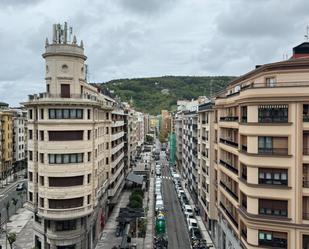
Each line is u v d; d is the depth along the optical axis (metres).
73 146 47.84
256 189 34.53
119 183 85.38
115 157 76.69
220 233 53.12
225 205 49.00
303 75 34.34
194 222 64.00
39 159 47.81
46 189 47.06
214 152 58.81
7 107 149.50
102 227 65.19
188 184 98.19
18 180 114.19
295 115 33.06
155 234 63.09
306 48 41.25
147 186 107.50
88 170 49.84
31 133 50.28
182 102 166.62
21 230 64.25
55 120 47.03
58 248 48.81
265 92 33.97
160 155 194.38
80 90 51.31
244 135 36.66
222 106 50.00
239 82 46.41
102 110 61.09
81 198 48.88
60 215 46.97
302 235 32.75
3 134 112.75
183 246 56.34
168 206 83.62
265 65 35.62
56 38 50.91
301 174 32.88
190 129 93.88
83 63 52.31
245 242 36.22
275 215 34.00
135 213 63.34
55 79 49.53
